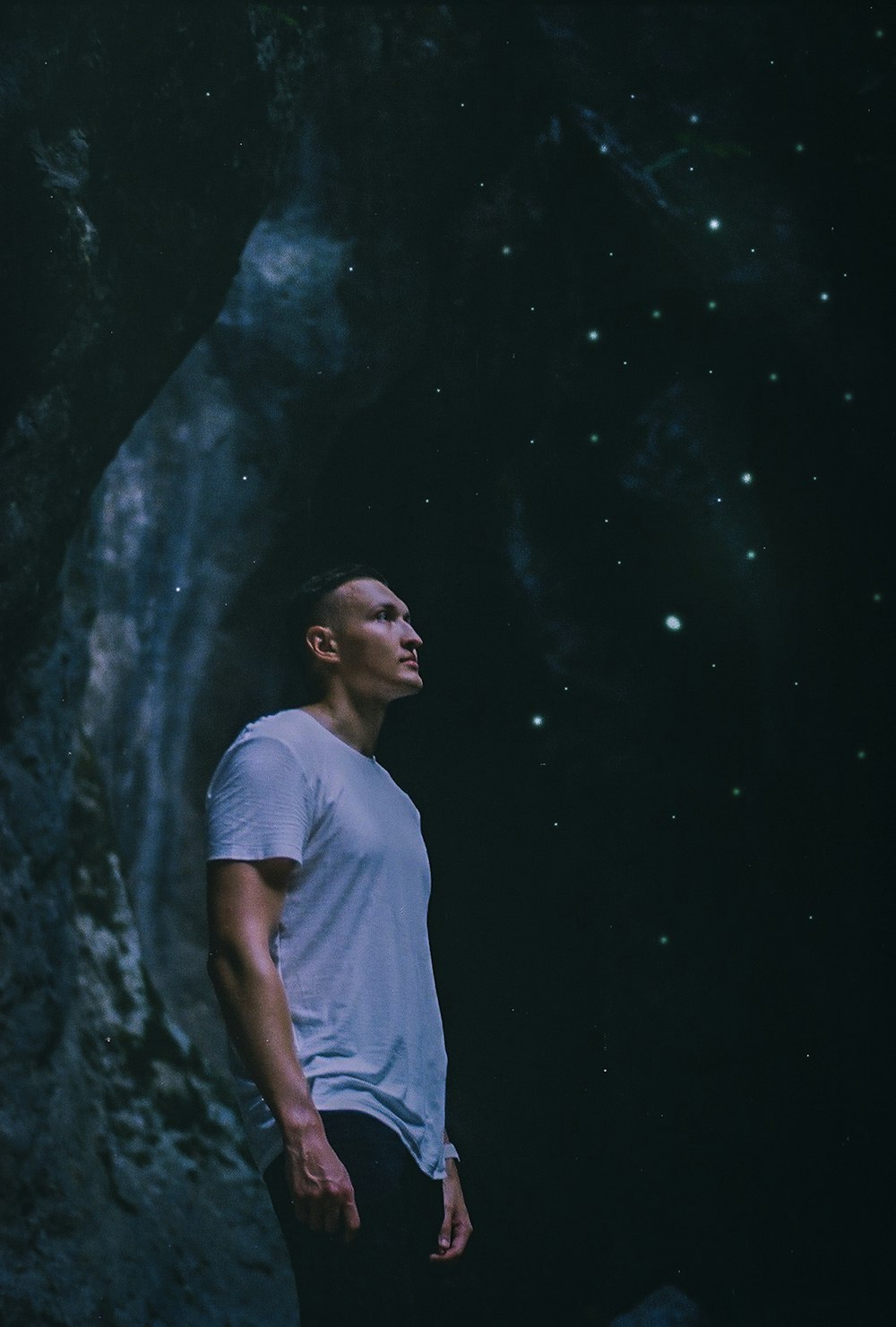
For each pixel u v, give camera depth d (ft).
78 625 13.42
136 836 16.63
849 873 16.75
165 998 16.24
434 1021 5.69
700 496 17.43
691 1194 17.29
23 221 8.73
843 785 16.87
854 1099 16.48
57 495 10.37
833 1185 16.52
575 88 17.94
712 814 17.79
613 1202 17.72
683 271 17.40
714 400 17.76
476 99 18.02
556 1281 17.85
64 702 12.64
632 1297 17.17
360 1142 5.03
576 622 18.24
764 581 17.40
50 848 11.79
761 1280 16.67
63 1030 11.76
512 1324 17.57
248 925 5.19
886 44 17.56
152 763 16.99
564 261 17.94
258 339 18.04
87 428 10.75
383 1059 5.32
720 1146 17.25
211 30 10.87
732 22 18.33
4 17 9.05
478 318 18.33
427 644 19.24
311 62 12.83
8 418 9.48
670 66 18.16
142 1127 12.72
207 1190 12.75
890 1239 16.07
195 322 12.25
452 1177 5.78
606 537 18.10
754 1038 17.28
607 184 17.56
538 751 18.72
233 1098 13.92
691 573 17.72
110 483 17.03
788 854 17.21
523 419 18.47
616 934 18.21
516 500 18.51
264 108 11.91
